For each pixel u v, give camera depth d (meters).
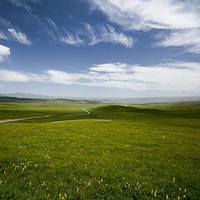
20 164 11.96
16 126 35.06
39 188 8.83
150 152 18.03
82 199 8.23
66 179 10.09
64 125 42.97
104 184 9.70
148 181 10.32
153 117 101.25
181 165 13.67
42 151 16.00
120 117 106.75
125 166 12.77
